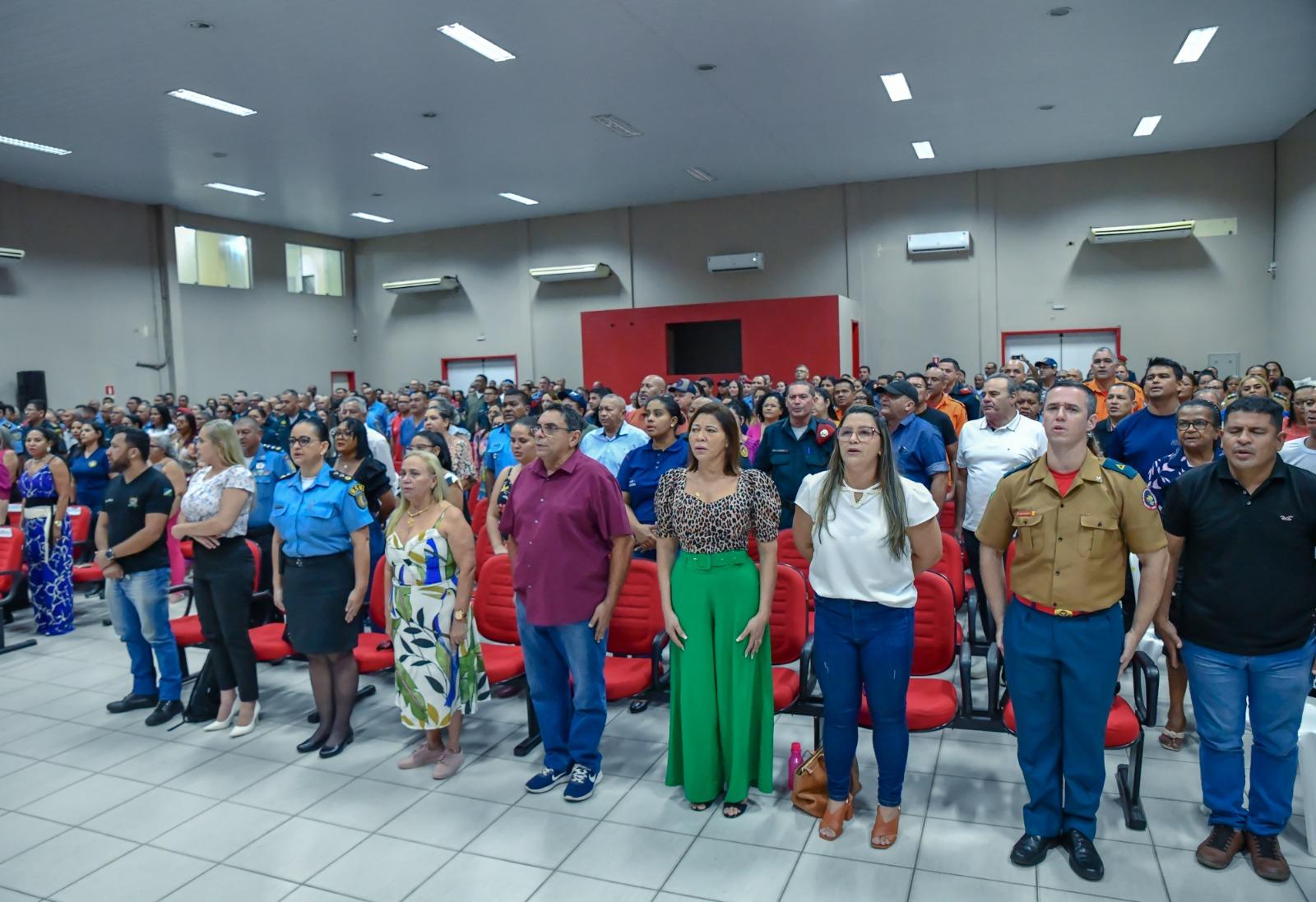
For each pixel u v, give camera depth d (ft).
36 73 30.86
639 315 52.80
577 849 9.74
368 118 37.42
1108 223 47.67
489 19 27.58
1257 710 8.83
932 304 51.29
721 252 55.72
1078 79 34.42
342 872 9.47
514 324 61.98
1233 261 45.60
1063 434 8.52
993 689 10.10
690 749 10.37
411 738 13.20
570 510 10.71
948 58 31.86
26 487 19.40
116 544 14.06
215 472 13.34
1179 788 10.64
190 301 56.29
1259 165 44.70
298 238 63.31
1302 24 29.17
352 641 12.55
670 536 10.78
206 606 13.44
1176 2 27.30
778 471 15.07
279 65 30.94
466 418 43.88
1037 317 49.34
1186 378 17.67
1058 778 9.18
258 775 12.01
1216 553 8.85
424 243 64.85
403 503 12.05
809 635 12.25
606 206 57.72
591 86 34.22
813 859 9.34
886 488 9.20
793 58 31.58
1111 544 8.55
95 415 39.37
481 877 9.25
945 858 9.26
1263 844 8.84
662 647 11.65
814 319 48.16
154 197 51.78
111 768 12.38
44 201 49.11
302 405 39.55
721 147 43.73
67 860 9.90
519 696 14.84
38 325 48.73
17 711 14.78
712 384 45.19
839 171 49.55
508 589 13.48
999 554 9.45
